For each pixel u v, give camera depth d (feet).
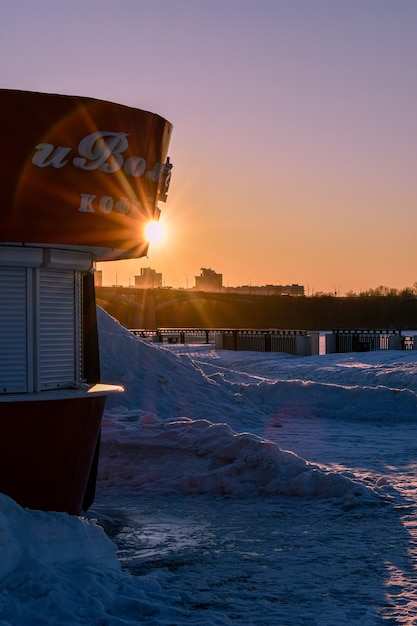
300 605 22.07
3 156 26.91
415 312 457.68
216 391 67.82
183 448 41.22
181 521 32.60
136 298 372.17
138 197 29.84
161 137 30.83
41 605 19.70
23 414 27.40
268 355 136.56
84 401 28.68
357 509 34.40
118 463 41.24
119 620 19.36
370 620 20.80
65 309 29.96
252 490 37.70
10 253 27.84
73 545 22.57
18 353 28.40
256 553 27.58
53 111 27.37
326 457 47.78
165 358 68.54
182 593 22.66
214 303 435.94
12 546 20.79
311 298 451.53
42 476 27.99
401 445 53.01
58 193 27.66
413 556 27.07
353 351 149.18
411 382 89.51
